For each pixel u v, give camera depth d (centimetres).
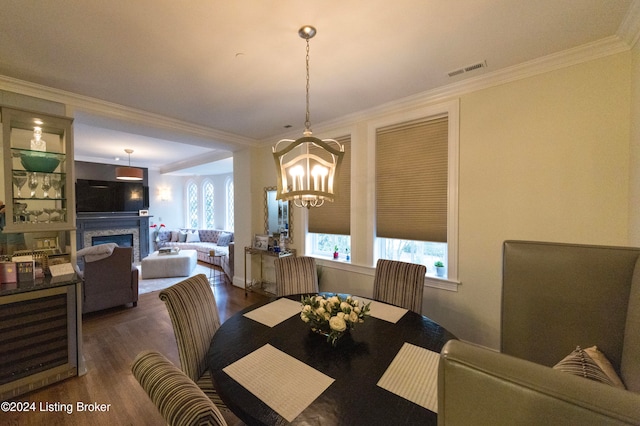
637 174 160
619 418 35
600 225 183
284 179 157
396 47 181
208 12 146
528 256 137
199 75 217
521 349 136
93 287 335
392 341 140
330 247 365
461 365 49
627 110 173
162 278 523
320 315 139
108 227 636
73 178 236
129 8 142
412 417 88
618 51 174
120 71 210
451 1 139
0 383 184
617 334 112
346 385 105
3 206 212
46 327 202
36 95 230
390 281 219
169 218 824
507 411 44
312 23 156
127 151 546
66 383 207
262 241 416
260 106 285
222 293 429
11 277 200
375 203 301
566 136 193
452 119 242
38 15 146
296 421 87
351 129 317
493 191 224
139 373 73
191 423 56
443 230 255
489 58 196
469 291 239
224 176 802
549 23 157
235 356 126
